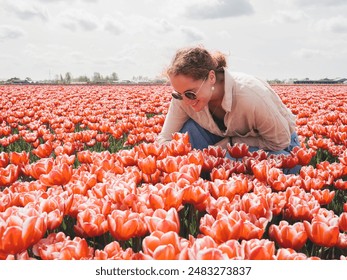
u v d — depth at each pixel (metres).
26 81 64.12
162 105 13.60
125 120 9.31
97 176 3.61
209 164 3.88
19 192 3.25
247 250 1.96
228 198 2.99
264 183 3.58
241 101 4.60
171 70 4.16
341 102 14.62
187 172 3.18
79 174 3.98
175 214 2.26
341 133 6.40
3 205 2.79
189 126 5.21
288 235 2.35
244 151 4.27
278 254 1.98
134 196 2.78
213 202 2.77
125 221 2.35
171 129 5.34
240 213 2.50
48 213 2.67
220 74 4.61
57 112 12.15
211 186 3.03
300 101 15.79
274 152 4.97
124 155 4.13
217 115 5.04
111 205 2.82
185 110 5.16
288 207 3.03
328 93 20.89
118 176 3.46
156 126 7.73
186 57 4.12
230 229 2.20
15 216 2.25
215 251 1.80
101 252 2.12
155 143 4.11
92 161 4.43
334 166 4.12
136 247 2.66
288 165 4.14
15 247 2.07
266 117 4.66
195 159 3.65
